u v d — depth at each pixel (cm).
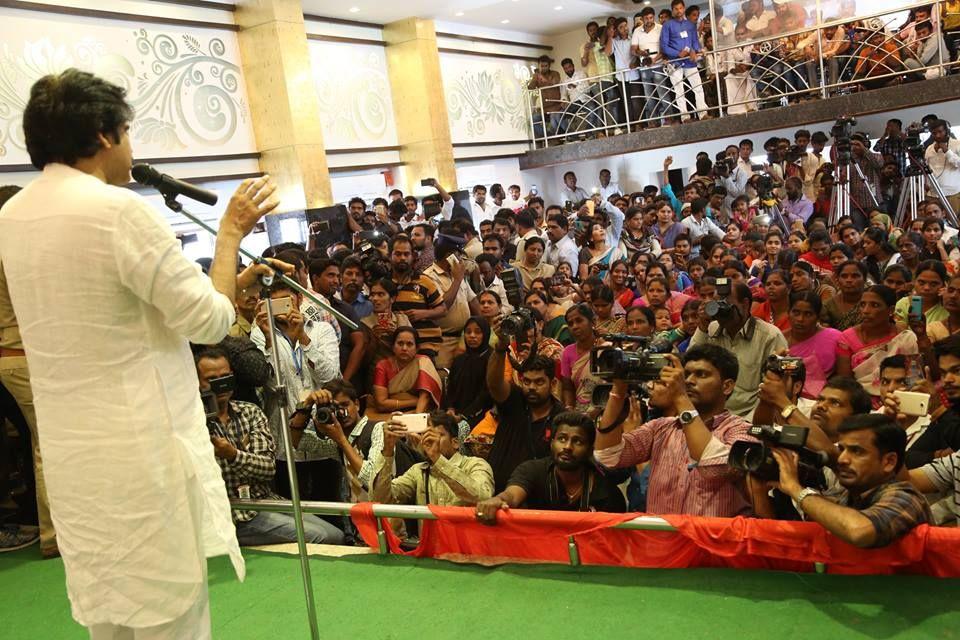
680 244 862
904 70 1093
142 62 866
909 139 984
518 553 320
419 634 283
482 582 309
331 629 293
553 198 1562
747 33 1188
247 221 208
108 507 188
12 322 351
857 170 1027
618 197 1169
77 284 184
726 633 257
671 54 1302
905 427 340
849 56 1139
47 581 355
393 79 1242
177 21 906
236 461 361
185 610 195
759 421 334
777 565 284
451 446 361
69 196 186
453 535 330
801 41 1179
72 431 188
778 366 304
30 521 422
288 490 430
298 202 995
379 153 1213
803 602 264
